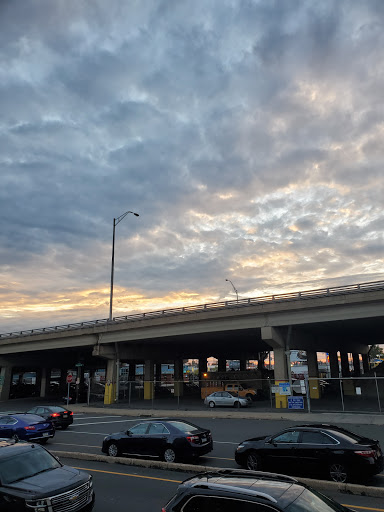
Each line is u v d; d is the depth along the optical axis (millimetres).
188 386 71562
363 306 32625
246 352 76750
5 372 64250
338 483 10266
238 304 39062
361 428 20719
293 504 5117
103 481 11680
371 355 116625
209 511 5395
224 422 25391
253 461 12266
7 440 10234
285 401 32094
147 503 9523
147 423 14859
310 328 41812
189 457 13508
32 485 7930
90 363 81938
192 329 42562
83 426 25953
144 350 55594
